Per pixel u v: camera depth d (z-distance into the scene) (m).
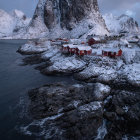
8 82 29.73
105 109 18.81
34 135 14.64
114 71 32.31
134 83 26.41
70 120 15.38
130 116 16.38
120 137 14.02
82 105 18.83
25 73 36.25
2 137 14.42
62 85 24.89
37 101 20.05
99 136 14.19
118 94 21.03
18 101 21.45
